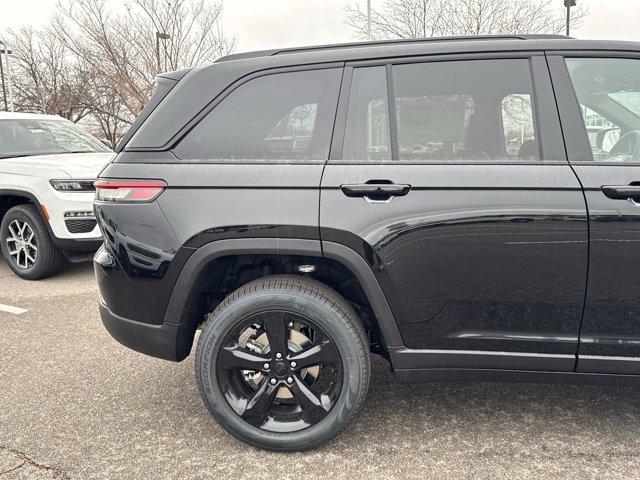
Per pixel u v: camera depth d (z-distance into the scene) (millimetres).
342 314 2365
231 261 2508
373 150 2359
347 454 2459
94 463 2426
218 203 2361
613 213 2154
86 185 5250
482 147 2311
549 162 2240
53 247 5453
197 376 2486
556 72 2316
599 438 2537
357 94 2406
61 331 4094
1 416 2838
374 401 2938
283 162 2379
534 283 2230
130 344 2584
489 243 2230
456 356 2342
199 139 2467
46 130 6531
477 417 2756
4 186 5387
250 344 2510
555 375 2307
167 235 2400
